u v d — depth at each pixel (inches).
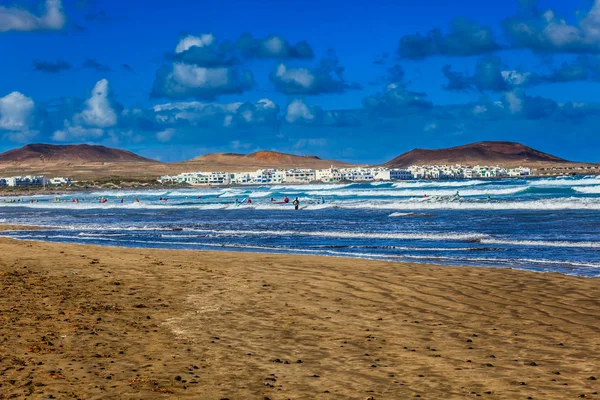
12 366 350.3
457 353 394.6
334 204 2805.1
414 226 1582.2
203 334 446.0
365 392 312.0
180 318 499.8
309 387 320.5
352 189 5753.0
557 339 429.7
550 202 2188.7
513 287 641.6
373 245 1163.9
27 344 401.1
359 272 760.3
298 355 390.0
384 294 611.8
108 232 1668.3
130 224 2016.5
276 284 675.4
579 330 455.2
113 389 310.7
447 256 975.0
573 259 903.7
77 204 4200.3
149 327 465.4
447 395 306.8
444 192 4148.6
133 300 573.3
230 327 469.7
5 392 301.7
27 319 476.4
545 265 849.5
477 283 668.7
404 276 723.4
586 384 321.7
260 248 1165.7
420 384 326.6
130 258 914.7
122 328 458.6
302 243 1238.9
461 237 1250.6
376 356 387.5
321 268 800.3
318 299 587.8
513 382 328.2
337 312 528.1
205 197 5585.6
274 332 454.3
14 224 2161.7
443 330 462.0
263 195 5374.0
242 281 695.7
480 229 1443.2
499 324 480.4
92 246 1103.0
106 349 396.8
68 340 415.8
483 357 384.2
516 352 396.5
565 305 547.8
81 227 1891.0
